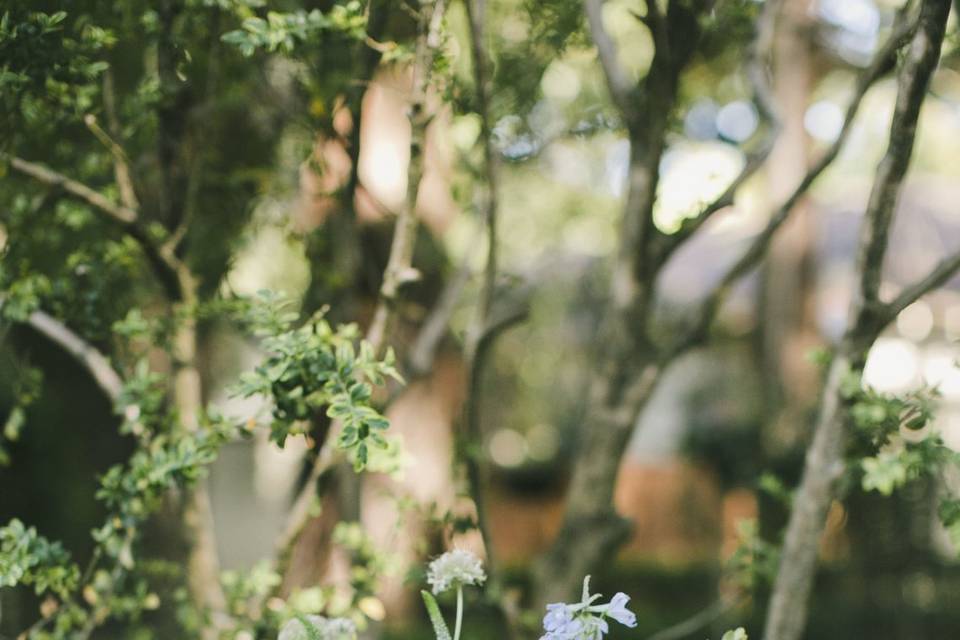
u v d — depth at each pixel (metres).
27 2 2.64
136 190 3.15
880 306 2.79
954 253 2.79
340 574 4.04
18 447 7.93
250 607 3.14
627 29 5.08
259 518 15.16
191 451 2.69
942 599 8.41
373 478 6.41
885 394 2.82
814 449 2.89
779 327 11.29
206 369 4.75
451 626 4.96
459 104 3.29
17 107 2.65
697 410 13.04
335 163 3.97
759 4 3.71
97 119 3.22
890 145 2.64
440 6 2.82
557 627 2.08
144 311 3.74
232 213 3.61
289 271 4.75
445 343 7.00
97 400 7.99
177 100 3.20
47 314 3.65
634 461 15.67
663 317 8.58
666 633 3.76
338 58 3.23
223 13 3.02
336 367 2.40
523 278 3.71
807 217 11.34
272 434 2.47
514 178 5.45
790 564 2.91
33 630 2.88
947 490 2.80
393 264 2.92
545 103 4.11
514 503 16.47
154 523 3.75
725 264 14.62
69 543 7.99
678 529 14.82
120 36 3.05
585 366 14.98
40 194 3.24
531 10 3.69
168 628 3.56
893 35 3.12
